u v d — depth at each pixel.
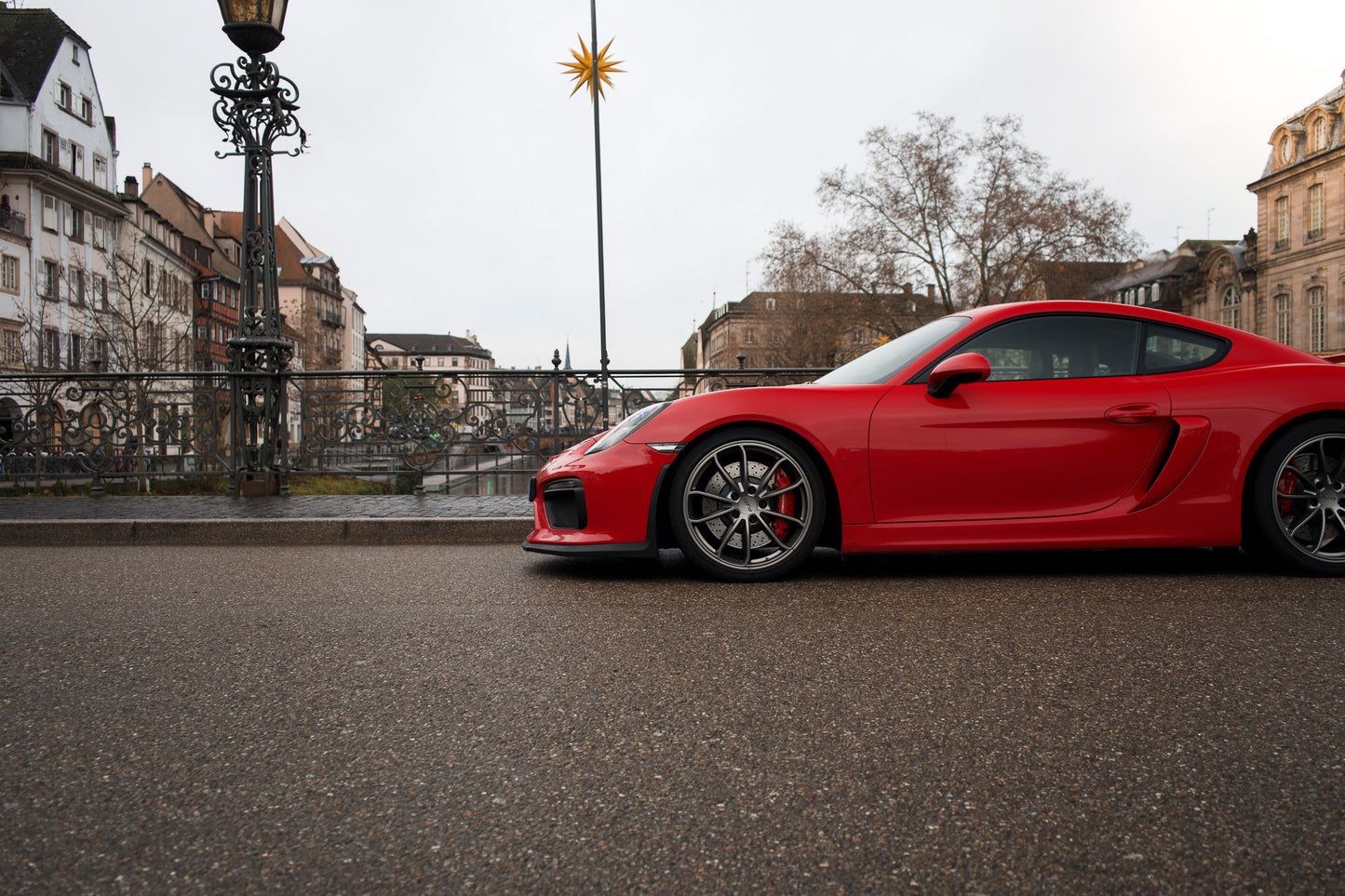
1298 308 45.12
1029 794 1.50
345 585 3.54
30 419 6.93
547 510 3.74
